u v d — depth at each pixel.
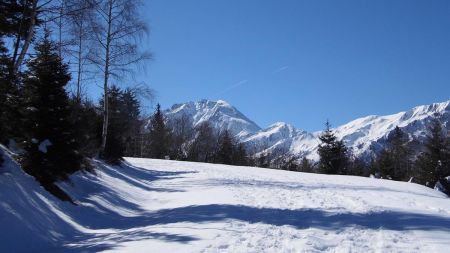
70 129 12.58
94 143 20.47
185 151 75.00
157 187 19.73
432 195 18.70
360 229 9.22
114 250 7.61
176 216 11.35
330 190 18.17
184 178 24.03
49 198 10.48
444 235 8.56
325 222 10.06
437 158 45.22
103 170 18.30
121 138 25.39
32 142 11.54
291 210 11.95
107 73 23.33
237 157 74.75
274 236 8.49
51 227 9.09
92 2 14.06
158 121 70.56
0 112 11.55
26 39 12.60
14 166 10.43
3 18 13.27
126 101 35.03
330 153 55.53
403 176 53.00
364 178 28.38
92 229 10.37
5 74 11.90
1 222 7.73
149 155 68.88
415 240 8.15
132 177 21.25
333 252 7.34
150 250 7.47
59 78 12.22
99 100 33.72
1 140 12.48
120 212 12.92
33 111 11.76
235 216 10.82
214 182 21.11
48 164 11.64
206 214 11.27
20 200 8.92
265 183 21.39
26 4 12.96
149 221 11.20
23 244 7.75
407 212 11.55
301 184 21.28
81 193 13.04
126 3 22.66
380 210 11.84
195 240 8.10
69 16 13.85
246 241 8.00
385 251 7.30
